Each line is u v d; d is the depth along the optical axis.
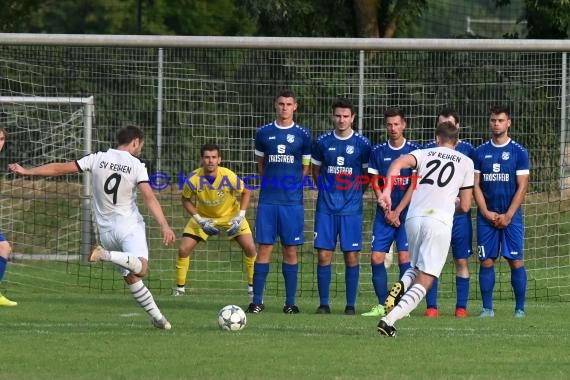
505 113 43.84
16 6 133.50
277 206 44.03
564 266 59.47
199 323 39.00
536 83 58.09
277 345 32.38
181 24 140.62
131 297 50.09
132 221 35.53
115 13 156.88
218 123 59.84
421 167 35.19
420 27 116.38
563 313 45.62
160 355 30.27
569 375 27.77
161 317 35.97
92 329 36.31
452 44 49.53
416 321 41.19
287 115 43.94
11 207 61.94
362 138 44.25
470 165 35.56
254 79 59.72
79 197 57.84
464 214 43.72
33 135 62.06
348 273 44.25
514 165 43.75
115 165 35.22
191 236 51.69
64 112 59.59
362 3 92.25
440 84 59.03
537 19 89.31
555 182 57.47
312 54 60.03
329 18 92.12
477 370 28.42
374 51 53.00
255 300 44.62
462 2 111.19
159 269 60.31
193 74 60.44
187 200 51.03
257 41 49.69
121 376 26.92
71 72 61.91
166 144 59.84
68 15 157.50
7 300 45.06
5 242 43.50
